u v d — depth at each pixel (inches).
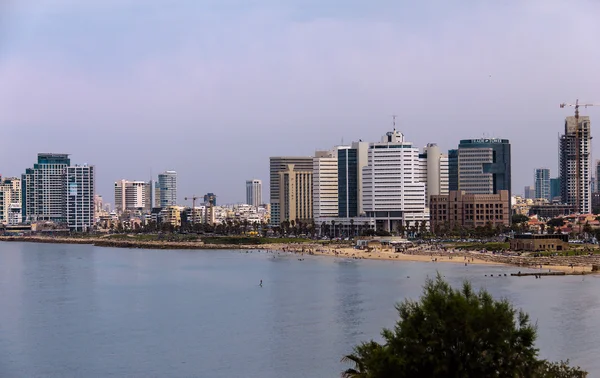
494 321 3314.5
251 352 7180.1
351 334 7829.7
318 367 6535.4
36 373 6614.2
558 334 7401.6
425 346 3304.6
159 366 6766.7
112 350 7431.1
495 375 3255.4
